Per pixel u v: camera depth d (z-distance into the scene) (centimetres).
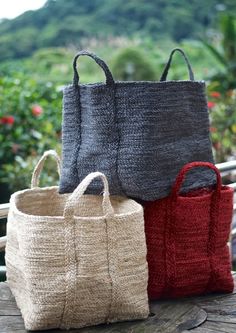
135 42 1023
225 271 173
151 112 159
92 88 161
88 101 164
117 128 161
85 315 150
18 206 176
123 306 152
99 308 150
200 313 161
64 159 172
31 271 148
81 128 169
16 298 162
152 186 161
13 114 387
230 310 164
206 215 169
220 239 172
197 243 168
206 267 169
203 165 166
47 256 146
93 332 150
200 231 168
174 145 167
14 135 369
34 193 182
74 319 150
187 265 167
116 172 161
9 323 156
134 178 159
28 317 149
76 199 146
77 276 146
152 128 160
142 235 156
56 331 151
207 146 180
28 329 150
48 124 372
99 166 163
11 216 163
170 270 166
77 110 168
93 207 180
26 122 391
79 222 147
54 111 418
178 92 167
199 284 170
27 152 372
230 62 720
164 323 155
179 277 167
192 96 173
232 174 270
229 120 433
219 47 816
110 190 164
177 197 165
